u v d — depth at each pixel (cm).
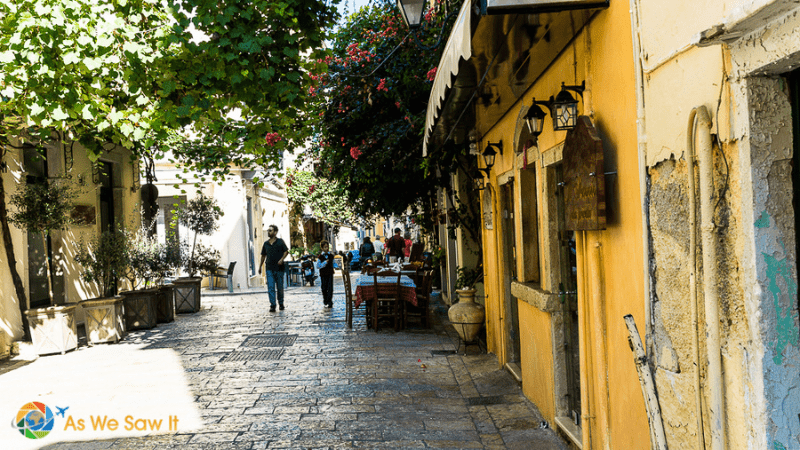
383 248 2797
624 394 352
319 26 659
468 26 352
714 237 232
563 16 358
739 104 214
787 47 186
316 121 1124
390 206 1431
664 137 272
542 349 561
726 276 228
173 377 783
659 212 281
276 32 596
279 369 814
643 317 312
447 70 452
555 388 523
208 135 1179
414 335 1052
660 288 284
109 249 1128
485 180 847
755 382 212
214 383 745
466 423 566
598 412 397
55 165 1172
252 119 743
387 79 1092
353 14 1208
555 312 521
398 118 1221
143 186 1596
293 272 2456
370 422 576
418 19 664
